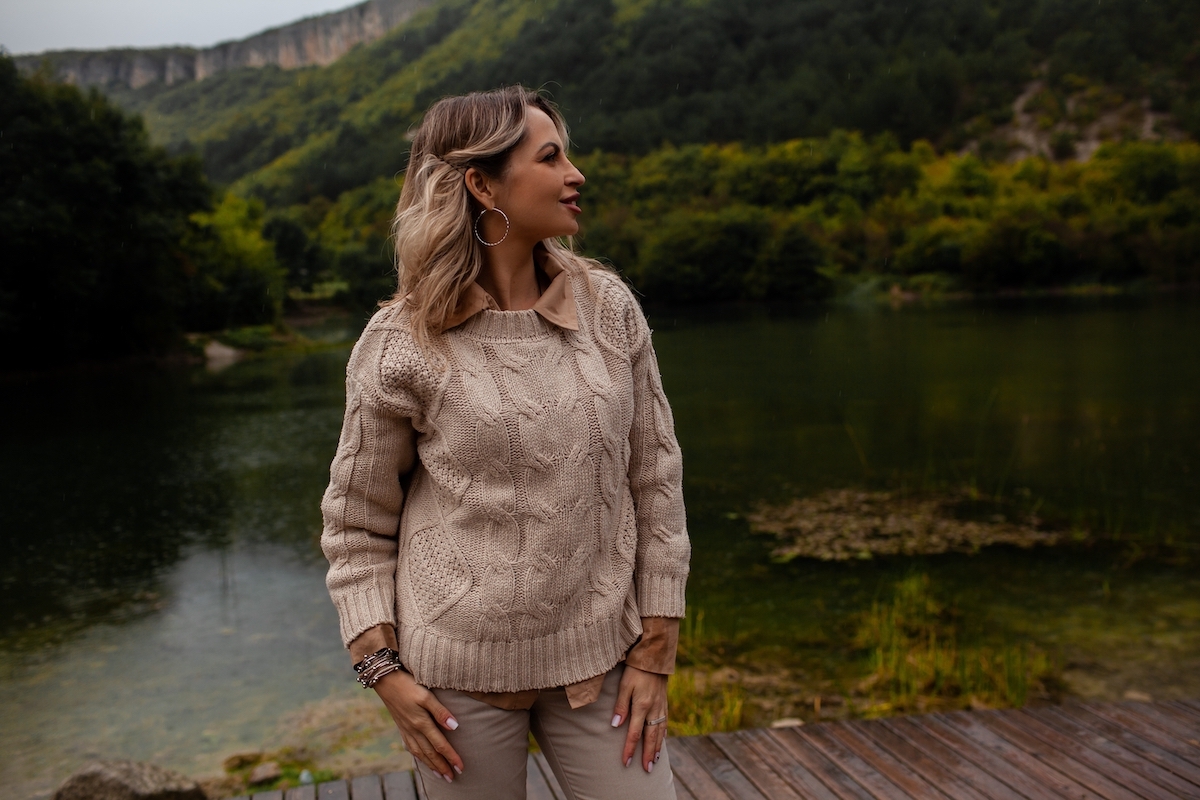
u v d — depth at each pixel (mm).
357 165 86438
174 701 4340
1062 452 9992
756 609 5305
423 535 1191
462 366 1133
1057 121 77062
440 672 1154
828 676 4238
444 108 1193
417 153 1209
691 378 17922
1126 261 48219
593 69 98250
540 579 1132
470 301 1154
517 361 1140
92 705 4320
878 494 8258
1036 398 14219
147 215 24984
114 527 8070
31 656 5023
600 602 1183
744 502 8102
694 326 33594
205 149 120250
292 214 76500
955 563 6145
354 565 1208
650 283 50000
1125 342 23047
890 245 54250
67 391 19578
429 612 1169
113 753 3820
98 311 24828
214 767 3646
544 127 1179
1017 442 10703
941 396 14781
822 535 6934
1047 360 19562
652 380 1269
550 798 2357
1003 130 78938
